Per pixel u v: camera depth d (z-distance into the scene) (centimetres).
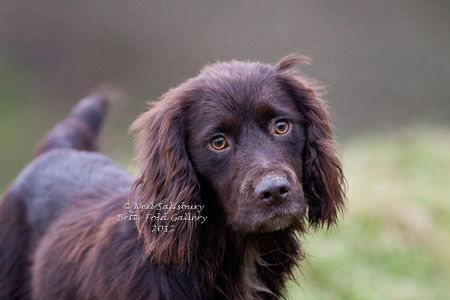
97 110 1062
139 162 705
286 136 685
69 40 3206
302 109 716
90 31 3225
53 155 940
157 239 662
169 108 685
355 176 1493
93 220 764
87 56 3188
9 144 2616
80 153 937
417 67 3088
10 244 878
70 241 772
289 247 750
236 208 652
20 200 892
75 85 3136
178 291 677
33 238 859
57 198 853
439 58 3108
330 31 3170
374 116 2862
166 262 664
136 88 3078
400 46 3148
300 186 654
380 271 1123
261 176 629
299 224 734
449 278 1109
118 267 679
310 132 714
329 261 1112
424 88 3002
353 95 2969
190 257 673
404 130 1936
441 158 1574
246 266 727
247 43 3148
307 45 3130
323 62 3073
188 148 682
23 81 3058
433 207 1293
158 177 677
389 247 1163
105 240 704
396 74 3058
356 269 1112
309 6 3244
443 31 3197
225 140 668
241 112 668
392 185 1396
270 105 672
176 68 3136
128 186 829
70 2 3278
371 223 1216
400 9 3250
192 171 677
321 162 714
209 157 668
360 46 3133
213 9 3266
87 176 873
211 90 681
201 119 672
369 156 1633
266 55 3105
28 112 2884
